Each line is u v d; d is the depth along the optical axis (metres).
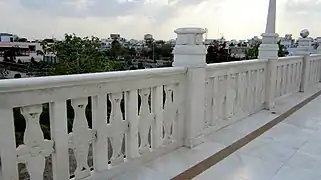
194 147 2.76
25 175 1.72
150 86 2.25
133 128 2.18
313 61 6.68
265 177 2.19
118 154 2.12
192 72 2.62
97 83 1.81
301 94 5.74
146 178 2.12
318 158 2.55
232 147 2.79
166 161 2.43
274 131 3.31
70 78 1.63
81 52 10.13
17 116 1.53
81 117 1.78
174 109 2.58
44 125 1.68
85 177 1.89
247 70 3.75
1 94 1.37
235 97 3.56
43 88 1.53
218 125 3.29
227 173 2.24
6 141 1.43
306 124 3.61
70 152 2.03
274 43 4.25
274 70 4.36
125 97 2.08
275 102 4.79
